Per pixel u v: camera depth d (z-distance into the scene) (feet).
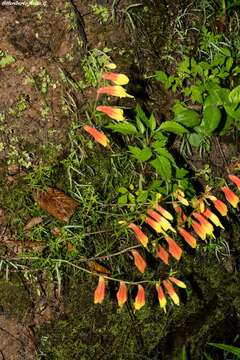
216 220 1.62
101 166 1.68
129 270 1.70
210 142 1.84
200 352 1.85
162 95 1.80
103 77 1.54
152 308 1.75
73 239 1.61
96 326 1.68
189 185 1.70
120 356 1.72
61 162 1.64
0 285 1.56
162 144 1.60
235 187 1.86
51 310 1.62
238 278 1.89
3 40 1.64
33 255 1.57
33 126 1.63
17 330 1.58
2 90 1.61
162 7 1.82
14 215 1.59
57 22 1.69
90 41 1.72
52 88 1.66
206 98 1.69
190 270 1.81
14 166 1.60
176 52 1.83
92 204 1.65
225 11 1.91
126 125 1.58
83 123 1.66
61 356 1.64
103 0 1.74
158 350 1.77
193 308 1.82
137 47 1.77
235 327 1.92
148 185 1.73
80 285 1.64
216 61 1.80
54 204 1.61
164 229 1.59
